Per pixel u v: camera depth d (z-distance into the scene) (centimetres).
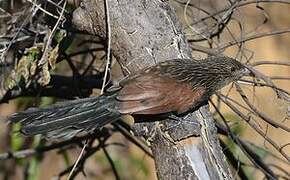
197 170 873
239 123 1212
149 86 880
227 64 924
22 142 1403
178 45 944
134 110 878
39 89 1204
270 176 1075
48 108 893
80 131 887
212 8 1296
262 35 1098
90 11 990
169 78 886
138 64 935
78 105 896
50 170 1658
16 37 1112
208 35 1148
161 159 897
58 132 882
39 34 1112
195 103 900
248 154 1133
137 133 922
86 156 1274
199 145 888
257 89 1311
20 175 1662
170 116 898
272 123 1009
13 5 1224
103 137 1370
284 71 1900
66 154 1422
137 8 952
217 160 887
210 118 923
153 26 945
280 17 1969
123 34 947
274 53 2042
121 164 1664
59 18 1009
